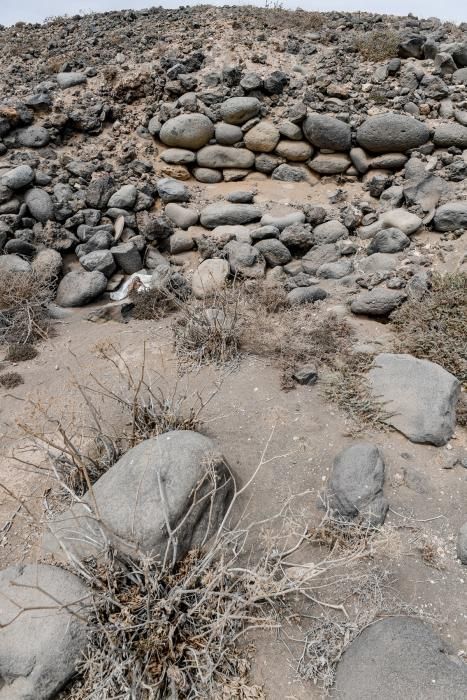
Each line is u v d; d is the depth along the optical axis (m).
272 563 3.14
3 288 5.59
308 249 6.11
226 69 7.44
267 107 7.29
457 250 5.61
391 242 5.77
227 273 5.71
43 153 7.11
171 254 6.43
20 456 3.96
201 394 4.34
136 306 5.61
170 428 3.81
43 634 2.66
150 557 2.73
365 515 3.34
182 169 7.15
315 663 2.74
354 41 8.21
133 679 2.54
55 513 3.42
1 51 9.08
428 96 7.23
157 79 7.65
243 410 4.16
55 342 5.33
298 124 7.04
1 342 5.36
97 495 3.20
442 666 2.54
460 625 2.90
